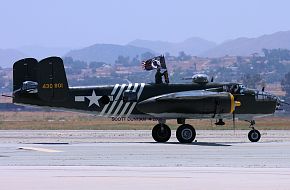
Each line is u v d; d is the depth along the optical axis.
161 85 93.12
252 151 76.56
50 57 89.12
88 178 53.44
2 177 53.84
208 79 96.25
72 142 91.75
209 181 52.00
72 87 91.12
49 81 89.38
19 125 167.12
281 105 97.56
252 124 96.88
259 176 54.84
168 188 48.81
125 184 50.50
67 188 48.69
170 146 82.88
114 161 66.31
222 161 66.62
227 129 144.12
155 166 62.19
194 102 90.44
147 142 92.31
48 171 57.78
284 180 52.62
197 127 153.25
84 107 91.50
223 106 90.38
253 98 94.31
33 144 85.62
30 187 49.00
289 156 71.38
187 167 61.28
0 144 85.81
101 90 91.81
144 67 93.69
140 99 92.56
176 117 92.25
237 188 48.81
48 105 90.50
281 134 122.25
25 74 91.00
